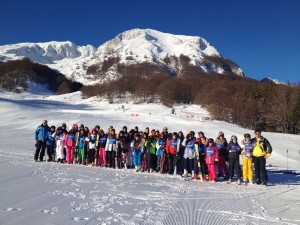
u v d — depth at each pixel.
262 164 13.27
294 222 7.44
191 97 143.12
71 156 17.66
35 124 48.75
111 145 16.81
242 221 7.41
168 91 142.38
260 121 85.25
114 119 57.47
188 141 14.73
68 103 140.38
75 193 9.44
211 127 51.69
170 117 65.06
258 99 100.62
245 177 13.45
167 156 15.63
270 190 11.82
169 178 13.81
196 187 11.86
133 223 6.84
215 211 8.25
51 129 18.22
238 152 13.53
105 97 160.75
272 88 99.25
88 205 8.14
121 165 17.20
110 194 9.61
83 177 12.59
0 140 31.12
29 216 6.97
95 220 6.91
